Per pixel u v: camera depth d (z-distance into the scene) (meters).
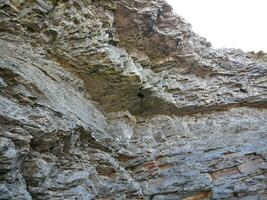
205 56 18.53
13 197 8.88
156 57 17.81
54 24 13.91
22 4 13.20
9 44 12.42
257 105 17.83
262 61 19.61
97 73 14.59
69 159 12.03
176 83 17.38
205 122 16.83
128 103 16.03
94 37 14.56
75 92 14.21
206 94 17.39
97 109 15.37
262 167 14.34
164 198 13.48
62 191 11.00
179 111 17.03
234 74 18.50
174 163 14.58
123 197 12.91
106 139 13.85
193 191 13.65
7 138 9.39
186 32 18.02
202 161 14.61
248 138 15.63
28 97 10.85
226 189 13.66
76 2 14.43
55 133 11.09
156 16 16.55
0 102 9.90
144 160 14.49
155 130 16.05
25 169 10.23
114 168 13.43
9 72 10.67
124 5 15.88
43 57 13.56
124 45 16.94
